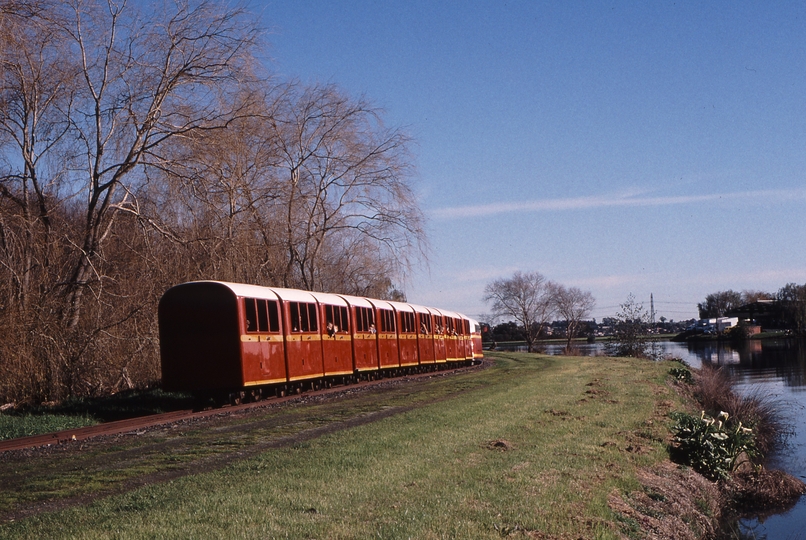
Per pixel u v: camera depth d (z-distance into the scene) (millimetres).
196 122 26094
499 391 23297
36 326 22188
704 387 29953
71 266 25109
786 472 20641
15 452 13547
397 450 12469
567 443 14586
